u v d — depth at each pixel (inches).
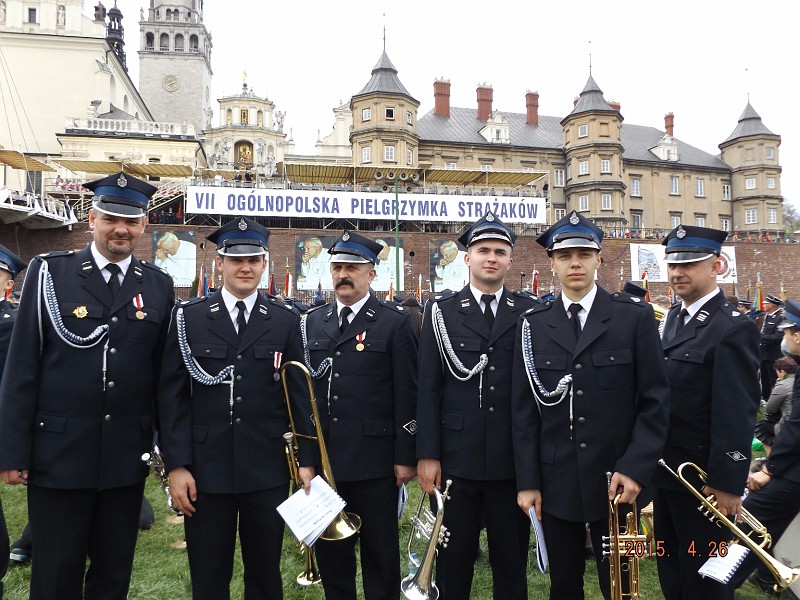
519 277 1349.7
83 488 140.9
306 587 192.9
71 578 141.7
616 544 135.7
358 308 184.4
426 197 1307.8
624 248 1461.6
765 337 435.2
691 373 156.3
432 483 162.2
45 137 1637.6
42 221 1102.4
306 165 1392.7
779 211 2151.8
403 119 1787.6
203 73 2827.3
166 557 215.0
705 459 154.0
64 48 1662.2
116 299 150.6
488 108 2070.6
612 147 1948.8
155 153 1498.5
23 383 140.2
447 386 169.6
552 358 148.0
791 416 170.7
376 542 168.6
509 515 161.6
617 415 142.8
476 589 192.9
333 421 175.0
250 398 155.4
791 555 171.8
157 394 158.6
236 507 154.6
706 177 2170.3
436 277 1306.6
